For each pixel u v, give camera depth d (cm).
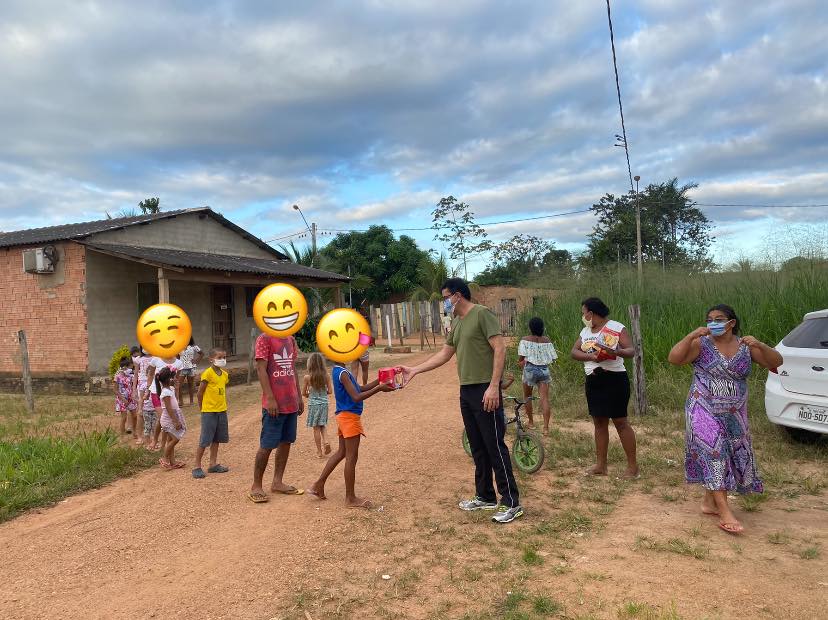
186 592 381
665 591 349
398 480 617
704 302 1158
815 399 614
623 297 1307
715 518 464
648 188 3638
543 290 1600
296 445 804
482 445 506
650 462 627
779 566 374
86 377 1441
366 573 398
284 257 2228
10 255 1520
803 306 1021
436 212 3666
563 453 682
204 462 729
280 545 452
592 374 580
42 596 381
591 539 436
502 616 333
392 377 513
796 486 536
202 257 1678
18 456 714
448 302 497
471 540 446
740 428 449
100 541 473
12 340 1529
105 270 1491
